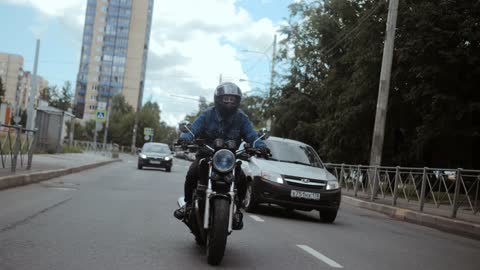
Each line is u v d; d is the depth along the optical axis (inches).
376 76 974.4
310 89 1421.0
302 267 236.5
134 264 217.3
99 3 5733.3
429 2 749.9
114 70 5713.6
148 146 1155.3
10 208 353.7
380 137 750.5
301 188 430.3
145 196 509.7
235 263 234.1
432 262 285.1
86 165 889.5
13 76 5713.6
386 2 953.5
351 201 743.1
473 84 753.0
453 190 533.3
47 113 1197.1
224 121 247.9
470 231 469.4
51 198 429.1
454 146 844.0
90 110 5684.1
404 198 636.7
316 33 1381.6
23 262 207.5
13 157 551.2
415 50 750.5
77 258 221.0
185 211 250.8
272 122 1550.2
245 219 402.6
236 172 239.5
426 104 811.4
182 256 239.9
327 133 1200.8
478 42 717.9
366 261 265.9
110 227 306.5
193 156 310.2
